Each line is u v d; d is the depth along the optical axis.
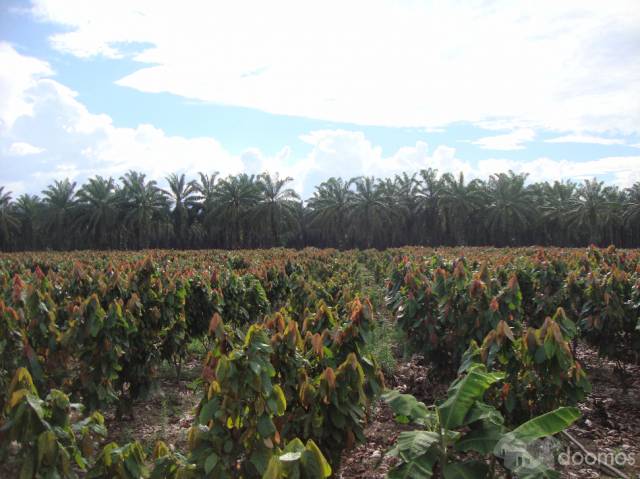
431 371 6.97
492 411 3.31
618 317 6.83
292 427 3.87
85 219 53.84
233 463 3.20
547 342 4.14
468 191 57.44
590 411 6.41
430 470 2.99
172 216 58.44
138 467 2.93
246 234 58.44
